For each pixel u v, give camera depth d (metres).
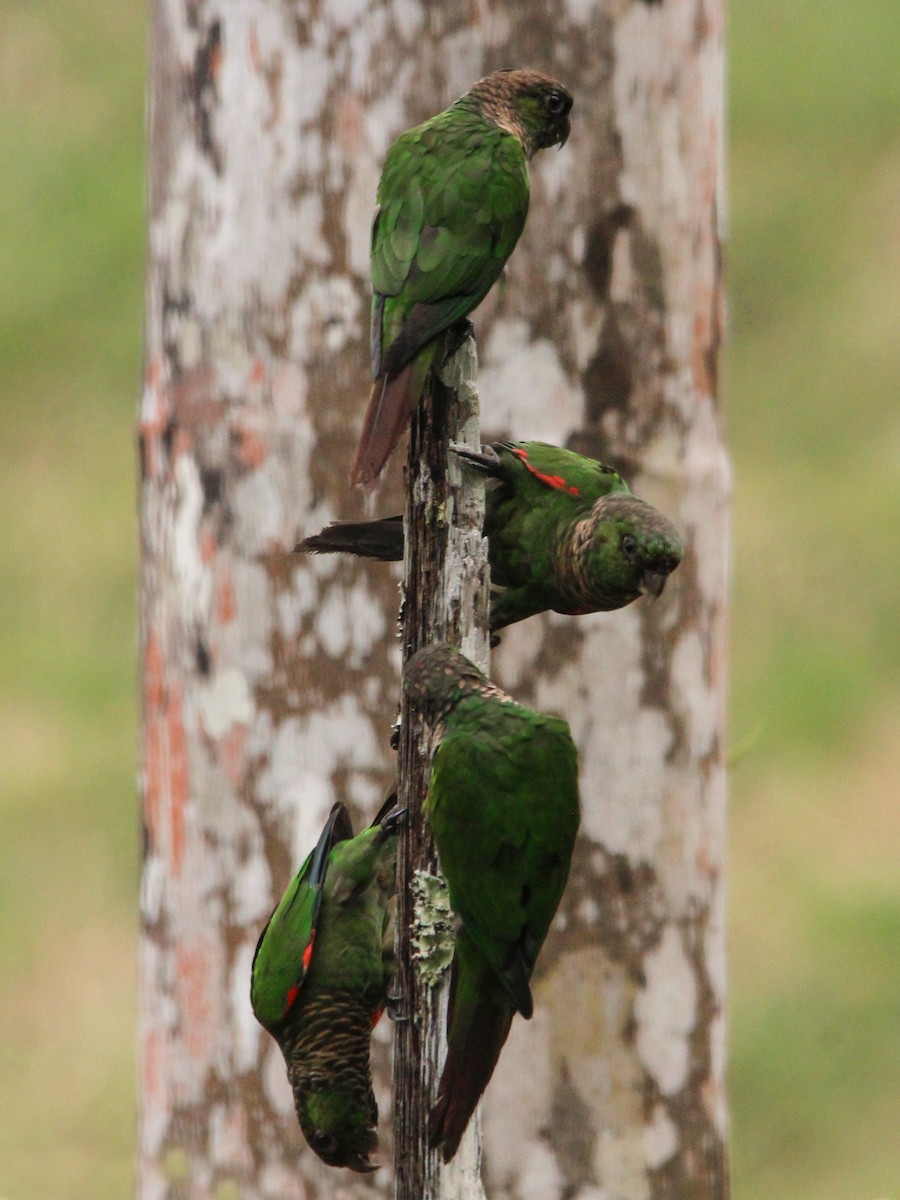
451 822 7.82
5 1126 19.20
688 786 11.47
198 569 11.23
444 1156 7.56
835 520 28.61
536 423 10.95
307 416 10.88
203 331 11.07
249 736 11.17
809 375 31.69
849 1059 20.05
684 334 11.24
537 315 10.89
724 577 11.70
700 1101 11.70
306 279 10.81
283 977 10.16
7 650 27.00
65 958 21.97
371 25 10.57
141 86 38.22
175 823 11.53
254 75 10.79
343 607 10.95
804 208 34.91
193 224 11.09
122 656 26.97
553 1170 11.35
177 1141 11.71
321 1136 10.38
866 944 21.47
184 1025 11.63
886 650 26.48
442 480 8.02
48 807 24.23
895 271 33.34
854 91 37.19
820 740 25.27
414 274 8.56
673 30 11.00
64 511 29.66
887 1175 18.67
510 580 9.51
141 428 11.65
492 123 9.13
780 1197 18.55
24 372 32.53
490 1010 7.84
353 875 10.16
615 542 8.95
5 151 36.75
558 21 10.70
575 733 11.18
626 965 11.40
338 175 10.71
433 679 7.90
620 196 10.95
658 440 11.21
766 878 23.00
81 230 35.12
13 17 40.03
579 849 11.29
